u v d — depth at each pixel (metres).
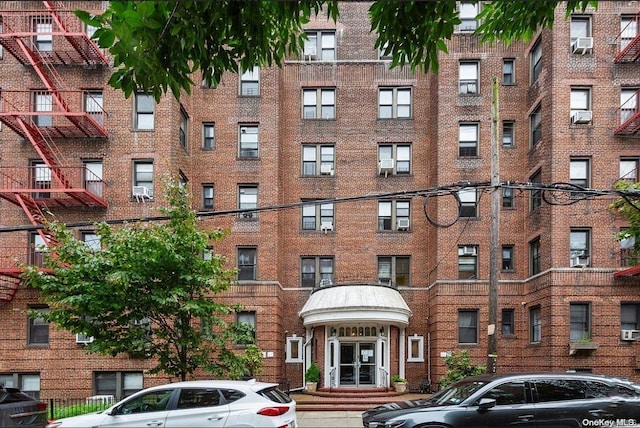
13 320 20.83
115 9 4.23
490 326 13.35
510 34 6.23
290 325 23.92
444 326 22.33
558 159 20.23
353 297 21.72
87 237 21.25
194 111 23.88
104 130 21.39
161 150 21.55
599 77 20.48
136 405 10.05
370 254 24.41
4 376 20.64
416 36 5.64
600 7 20.66
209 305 12.37
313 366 21.94
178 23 4.78
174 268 12.19
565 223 19.98
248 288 22.50
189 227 12.50
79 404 18.30
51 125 21.62
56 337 20.75
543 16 5.76
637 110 20.09
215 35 5.23
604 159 20.14
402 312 21.88
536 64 22.53
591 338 19.36
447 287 22.55
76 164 21.62
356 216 24.59
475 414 9.45
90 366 20.59
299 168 24.80
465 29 23.67
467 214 23.00
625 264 19.58
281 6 5.44
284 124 24.98
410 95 25.09
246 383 10.35
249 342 13.48
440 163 23.22
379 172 24.66
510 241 22.80
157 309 12.15
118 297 11.77
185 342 12.20
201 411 9.79
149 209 21.27
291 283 24.28
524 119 23.30
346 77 25.17
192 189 23.44
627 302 19.55
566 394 9.62
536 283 21.17
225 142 23.73
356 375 22.22
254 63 5.93
